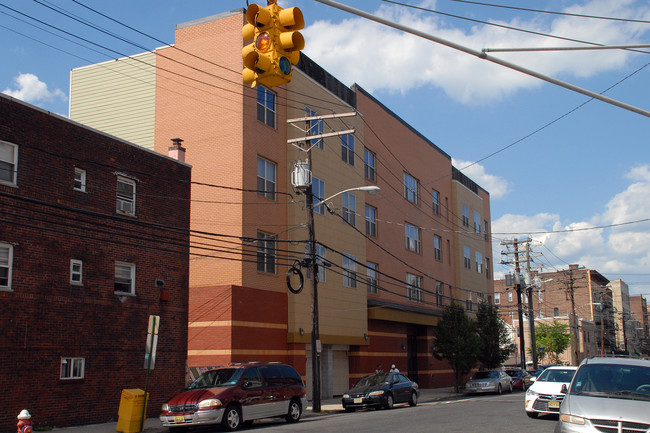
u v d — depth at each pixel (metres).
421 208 46.16
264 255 28.12
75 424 18.50
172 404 17.28
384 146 41.12
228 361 24.94
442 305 44.03
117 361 20.16
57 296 18.44
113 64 31.80
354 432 15.98
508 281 50.78
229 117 28.00
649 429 9.38
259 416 18.41
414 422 18.38
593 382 11.11
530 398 19.09
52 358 18.08
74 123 19.61
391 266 40.50
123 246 20.86
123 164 21.22
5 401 16.67
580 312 90.31
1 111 17.47
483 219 58.84
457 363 38.22
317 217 31.81
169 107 29.66
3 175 17.44
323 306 31.59
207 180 27.84
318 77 33.56
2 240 17.14
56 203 18.70
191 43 29.59
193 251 27.38
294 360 28.77
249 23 7.83
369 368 36.34
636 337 129.12
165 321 22.16
